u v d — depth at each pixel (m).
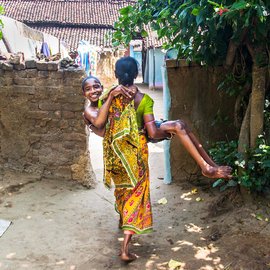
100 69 18.39
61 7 20.92
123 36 4.16
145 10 3.88
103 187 4.65
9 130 4.58
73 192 4.39
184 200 4.16
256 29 3.09
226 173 2.63
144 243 3.22
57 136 4.54
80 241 3.24
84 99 4.37
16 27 7.84
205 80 4.50
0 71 4.41
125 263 2.88
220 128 4.60
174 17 3.48
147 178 2.92
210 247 3.04
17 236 3.28
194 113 4.57
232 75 3.94
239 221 3.33
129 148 2.77
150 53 18.17
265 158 3.37
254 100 3.54
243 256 2.82
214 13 2.79
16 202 3.98
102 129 2.96
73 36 18.92
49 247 3.11
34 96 4.44
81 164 4.57
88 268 2.81
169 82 4.50
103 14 20.98
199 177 4.67
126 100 2.72
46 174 4.62
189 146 2.71
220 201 3.82
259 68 3.46
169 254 2.99
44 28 19.36
